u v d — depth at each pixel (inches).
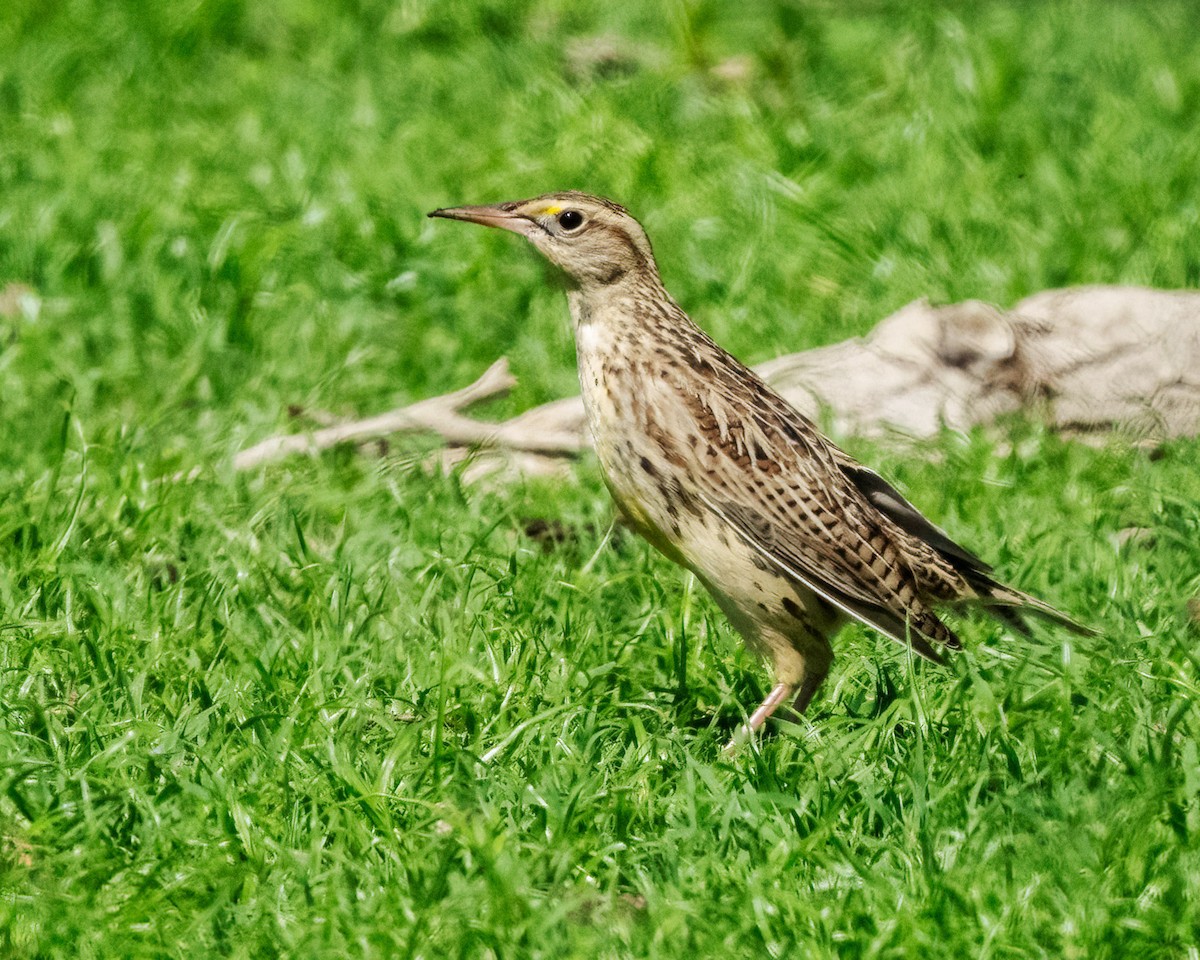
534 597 416.5
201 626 397.7
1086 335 557.9
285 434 517.7
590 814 325.7
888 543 385.7
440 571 426.3
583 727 353.7
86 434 500.7
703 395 384.5
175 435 512.1
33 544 437.1
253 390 541.0
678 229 649.0
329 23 880.3
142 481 465.1
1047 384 546.6
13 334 575.2
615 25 888.9
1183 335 554.3
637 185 693.9
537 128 750.5
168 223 636.7
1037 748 353.1
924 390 539.8
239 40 868.0
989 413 538.0
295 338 573.0
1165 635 391.5
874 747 354.0
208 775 331.0
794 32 858.1
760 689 396.2
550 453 514.3
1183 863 306.5
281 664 378.0
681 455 381.1
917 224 645.3
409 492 475.5
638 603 425.7
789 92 797.9
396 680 379.2
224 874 305.1
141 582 418.6
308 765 339.6
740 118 756.6
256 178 688.4
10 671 368.5
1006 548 446.9
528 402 543.8
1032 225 650.8
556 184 692.1
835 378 542.9
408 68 832.3
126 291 592.4
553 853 309.7
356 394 544.1
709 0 879.1
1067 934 290.4
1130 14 896.9
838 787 336.2
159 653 378.6
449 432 513.7
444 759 341.4
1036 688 376.8
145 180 683.4
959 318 552.7
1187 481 488.4
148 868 310.2
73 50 819.4
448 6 891.4
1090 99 776.3
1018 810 321.1
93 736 342.6
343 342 573.6
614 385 386.6
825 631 387.2
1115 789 329.7
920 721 346.0
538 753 346.9
